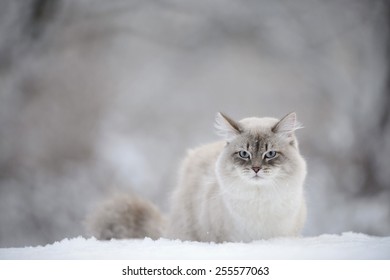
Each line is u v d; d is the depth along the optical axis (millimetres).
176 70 27219
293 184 6375
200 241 6875
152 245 5949
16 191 16734
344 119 19641
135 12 24141
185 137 21609
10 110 18953
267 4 24031
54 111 19406
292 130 6613
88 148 18562
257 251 5352
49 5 21156
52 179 17281
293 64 25406
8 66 20266
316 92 24594
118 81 23391
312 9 24000
